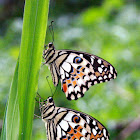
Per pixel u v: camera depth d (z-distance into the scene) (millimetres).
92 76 790
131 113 1062
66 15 1667
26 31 717
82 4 1783
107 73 783
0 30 1604
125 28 1305
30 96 723
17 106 725
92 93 1065
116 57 1152
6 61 1217
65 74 798
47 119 796
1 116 1067
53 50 793
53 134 800
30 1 716
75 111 803
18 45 1396
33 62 720
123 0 1425
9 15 1627
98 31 1288
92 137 799
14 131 726
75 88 796
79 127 804
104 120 1028
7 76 1162
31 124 725
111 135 1028
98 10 1379
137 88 1094
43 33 718
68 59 796
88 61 792
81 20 1417
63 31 1364
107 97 1064
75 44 1278
